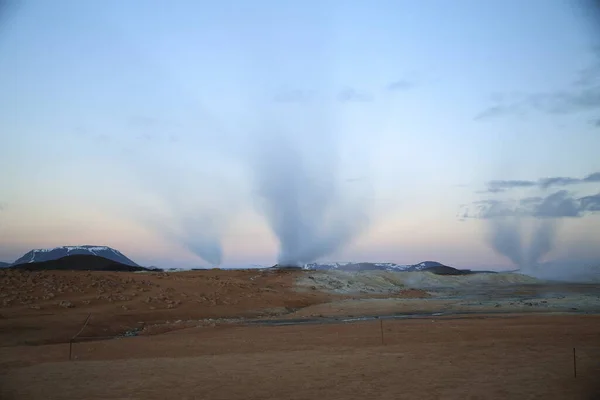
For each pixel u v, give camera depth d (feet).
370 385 44.16
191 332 89.71
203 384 46.01
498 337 73.61
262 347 69.36
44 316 93.25
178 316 111.34
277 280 194.49
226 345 71.82
